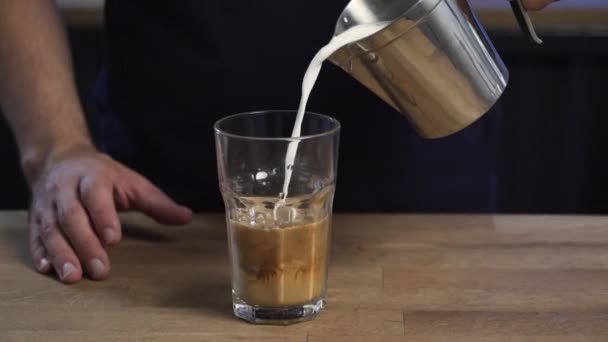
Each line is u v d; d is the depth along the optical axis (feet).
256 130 3.02
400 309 2.93
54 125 3.52
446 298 2.99
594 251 3.25
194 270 3.19
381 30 2.79
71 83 3.62
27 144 3.55
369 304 2.96
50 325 2.88
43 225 3.25
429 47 2.85
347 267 3.18
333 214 3.55
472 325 2.85
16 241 3.39
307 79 2.93
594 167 5.26
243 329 2.86
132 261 3.24
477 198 3.95
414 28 2.81
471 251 3.26
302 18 3.70
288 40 3.72
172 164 3.86
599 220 3.47
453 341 2.78
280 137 3.02
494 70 3.00
